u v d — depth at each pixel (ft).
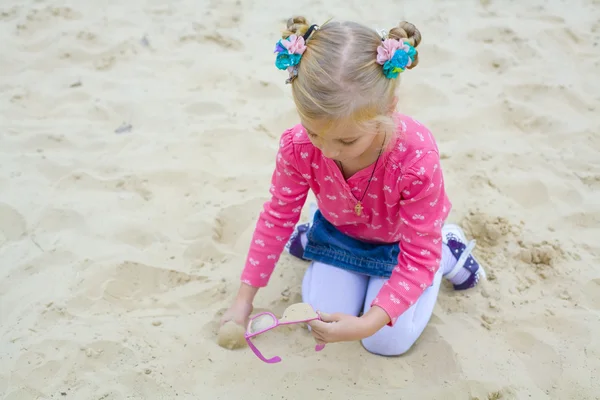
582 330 6.50
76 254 7.27
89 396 5.73
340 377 6.04
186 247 7.47
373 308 5.55
